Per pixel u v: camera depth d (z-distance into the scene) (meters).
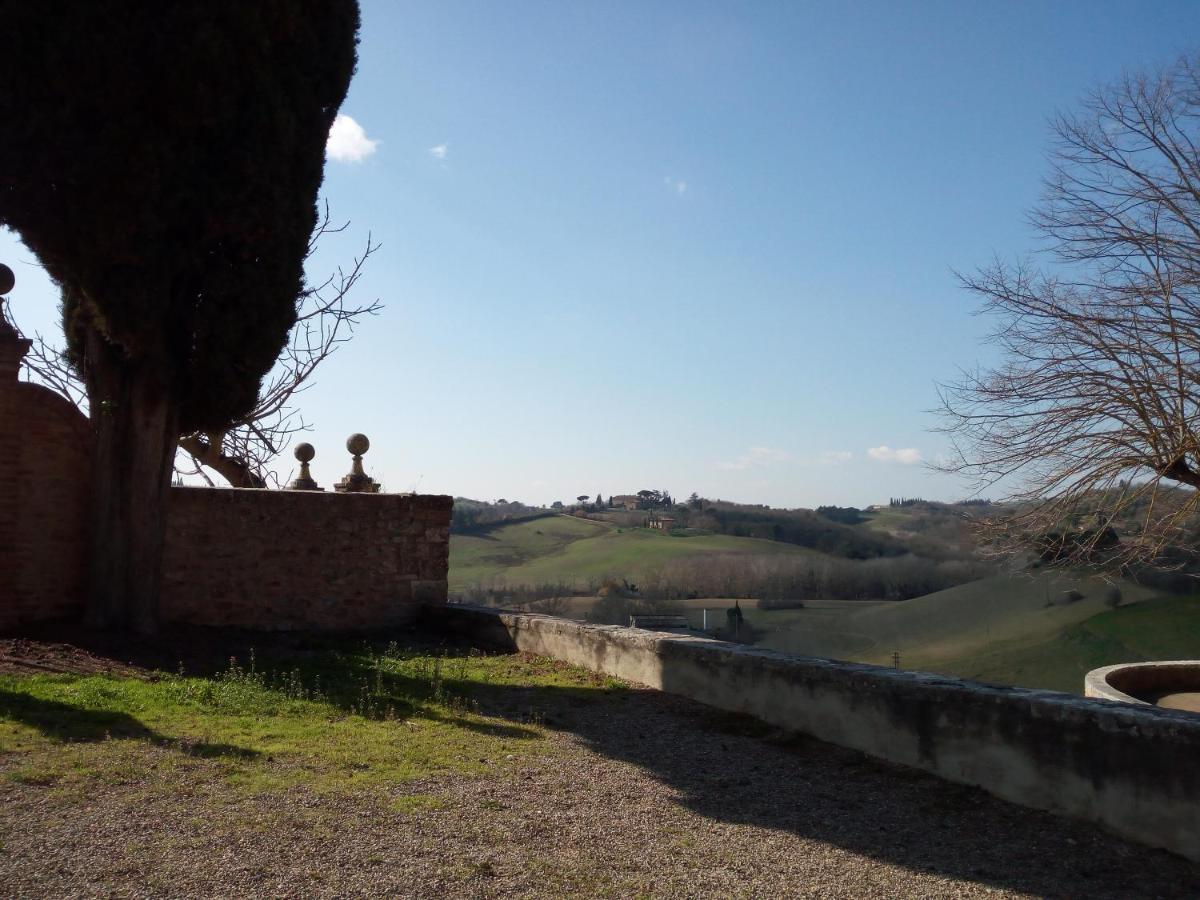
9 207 9.03
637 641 9.48
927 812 5.75
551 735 7.40
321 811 5.16
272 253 10.36
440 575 13.54
